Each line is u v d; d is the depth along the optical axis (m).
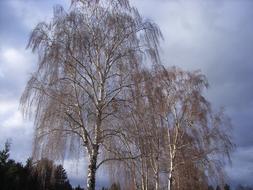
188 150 29.41
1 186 42.78
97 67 17.23
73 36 16.92
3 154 47.34
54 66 16.58
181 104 30.20
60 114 16.22
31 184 36.31
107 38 17.53
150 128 17.75
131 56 17.27
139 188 25.03
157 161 25.00
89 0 17.92
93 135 16.75
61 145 16.08
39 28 17.12
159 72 18.12
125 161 17.62
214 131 30.55
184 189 29.00
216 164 30.00
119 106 16.83
